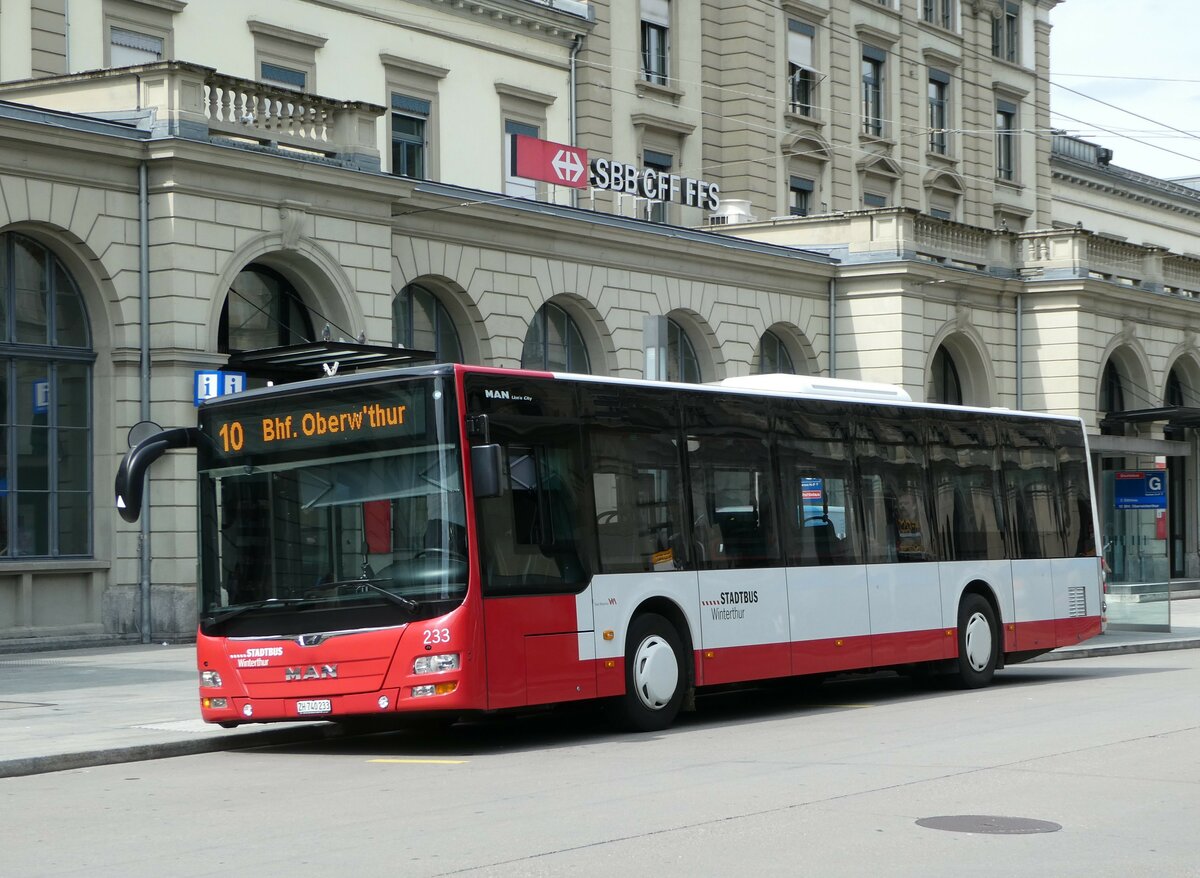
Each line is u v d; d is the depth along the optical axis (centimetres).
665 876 795
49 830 976
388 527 1342
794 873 803
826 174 4584
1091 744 1314
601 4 3944
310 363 2486
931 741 1358
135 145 2341
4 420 2280
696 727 1543
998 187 5328
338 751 1402
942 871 809
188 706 1636
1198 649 2805
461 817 984
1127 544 3070
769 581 1653
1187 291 4722
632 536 1495
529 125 3753
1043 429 2164
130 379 2372
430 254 2889
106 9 2827
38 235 2309
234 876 812
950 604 1927
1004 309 4169
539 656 1373
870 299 3806
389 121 3388
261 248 2491
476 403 1355
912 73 4950
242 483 1409
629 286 3328
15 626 2275
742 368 3603
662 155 4159
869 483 1822
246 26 3084
